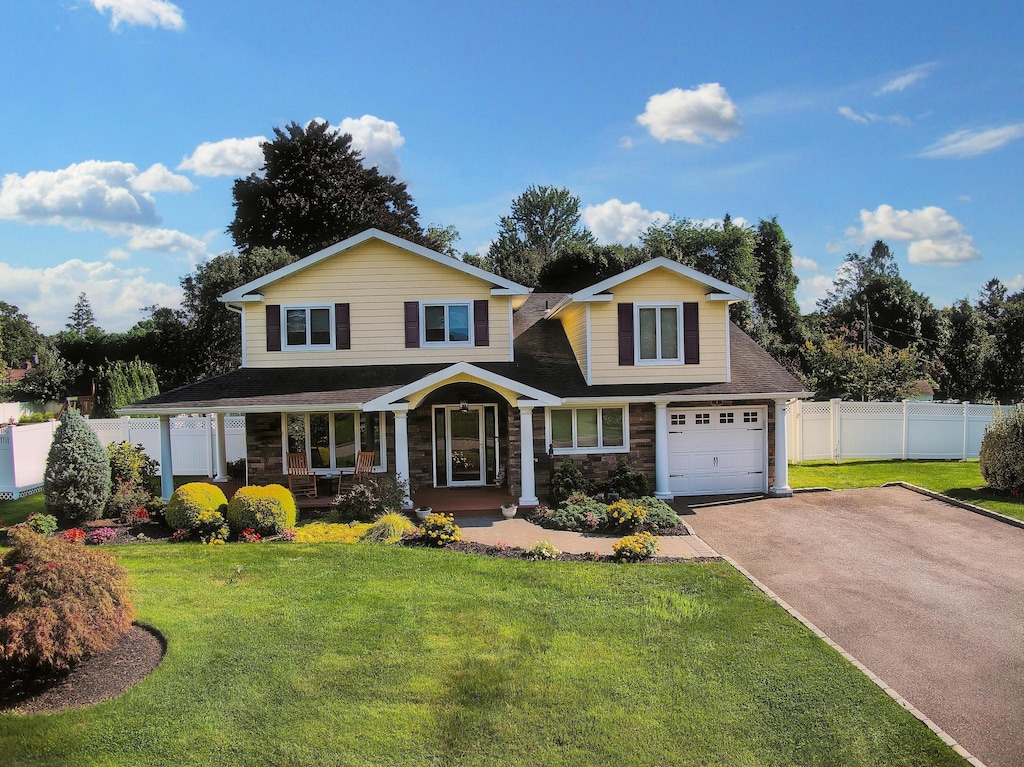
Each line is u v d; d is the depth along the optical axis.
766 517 17.69
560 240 75.44
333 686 8.12
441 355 20.55
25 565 8.31
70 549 8.79
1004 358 44.41
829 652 9.39
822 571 13.32
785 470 20.34
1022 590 12.16
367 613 10.23
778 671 8.82
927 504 18.69
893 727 7.64
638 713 7.77
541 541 13.91
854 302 62.69
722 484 20.72
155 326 45.94
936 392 51.62
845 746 7.28
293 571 12.17
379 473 19.09
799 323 59.28
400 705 7.77
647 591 11.52
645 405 20.27
